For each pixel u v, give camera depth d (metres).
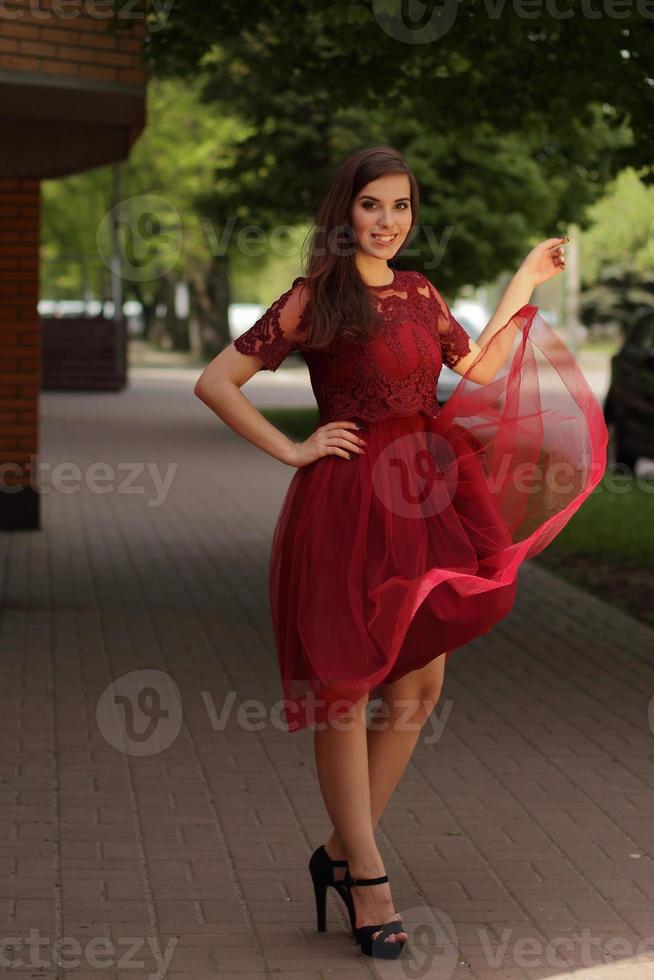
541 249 6.00
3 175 15.62
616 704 9.57
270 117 27.30
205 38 12.56
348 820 5.57
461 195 27.11
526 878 6.38
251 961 5.46
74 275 66.25
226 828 7.00
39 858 6.52
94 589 13.63
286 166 27.53
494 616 5.57
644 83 12.16
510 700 9.63
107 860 6.52
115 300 46.50
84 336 46.59
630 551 16.55
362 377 5.53
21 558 15.37
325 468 5.58
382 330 5.52
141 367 63.34
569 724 9.05
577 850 6.75
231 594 13.49
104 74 12.29
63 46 12.09
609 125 13.41
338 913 5.96
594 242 68.25
